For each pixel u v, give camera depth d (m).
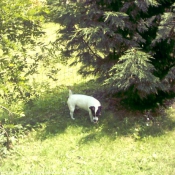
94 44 7.11
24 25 6.35
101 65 7.29
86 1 6.97
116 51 7.10
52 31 12.95
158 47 6.77
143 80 6.30
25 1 6.04
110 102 7.84
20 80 6.17
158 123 7.00
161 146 6.28
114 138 6.56
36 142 6.59
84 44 7.22
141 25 6.98
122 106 7.54
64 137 6.69
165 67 6.86
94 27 6.33
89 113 7.04
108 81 6.38
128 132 6.72
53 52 7.13
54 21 7.12
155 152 6.10
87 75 7.91
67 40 7.32
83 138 6.60
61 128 7.02
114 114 7.35
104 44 6.77
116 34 6.62
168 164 5.71
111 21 6.31
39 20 6.39
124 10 6.67
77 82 9.56
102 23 6.47
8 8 5.71
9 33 6.09
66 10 6.69
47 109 7.97
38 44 6.97
